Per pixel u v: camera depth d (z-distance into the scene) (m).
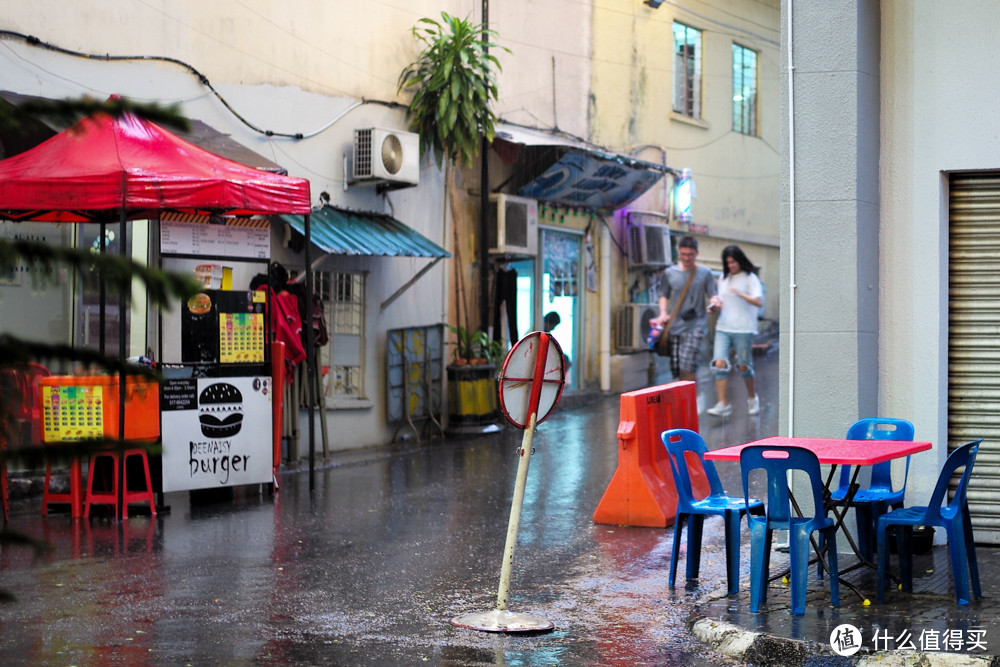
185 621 6.54
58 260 1.78
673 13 24.75
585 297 21.78
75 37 12.29
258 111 14.60
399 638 6.22
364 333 16.28
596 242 22.23
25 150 10.84
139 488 10.92
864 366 8.45
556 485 12.41
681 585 7.64
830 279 8.43
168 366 10.98
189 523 10.10
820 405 8.45
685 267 19.45
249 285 13.21
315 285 15.48
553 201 20.69
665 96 24.53
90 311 12.09
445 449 15.91
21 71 11.70
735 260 17.48
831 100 8.41
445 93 16.73
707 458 6.98
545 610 6.97
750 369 17.56
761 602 6.73
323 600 7.14
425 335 17.36
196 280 1.89
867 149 8.48
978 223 8.66
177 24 13.48
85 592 7.28
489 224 19.05
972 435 8.66
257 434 11.70
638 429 10.12
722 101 26.69
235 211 11.88
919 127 8.56
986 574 7.57
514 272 19.30
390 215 16.70
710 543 9.21
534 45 20.50
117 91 12.76
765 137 28.62
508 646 6.09
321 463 14.38
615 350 22.73
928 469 8.55
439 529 9.81
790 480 8.62
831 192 8.41
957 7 8.43
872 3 8.52
